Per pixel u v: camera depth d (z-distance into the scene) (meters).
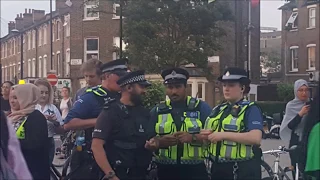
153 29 25.78
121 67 5.60
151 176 5.38
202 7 26.12
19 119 5.06
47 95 8.18
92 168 5.37
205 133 5.07
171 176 5.32
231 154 5.09
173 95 5.35
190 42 26.83
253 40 38.47
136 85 5.01
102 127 4.80
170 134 5.16
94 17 36.00
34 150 5.01
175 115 5.27
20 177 4.39
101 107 5.51
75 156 5.50
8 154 4.36
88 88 6.05
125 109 4.91
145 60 25.84
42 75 44.16
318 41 39.09
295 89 7.13
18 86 5.14
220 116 5.22
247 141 4.95
